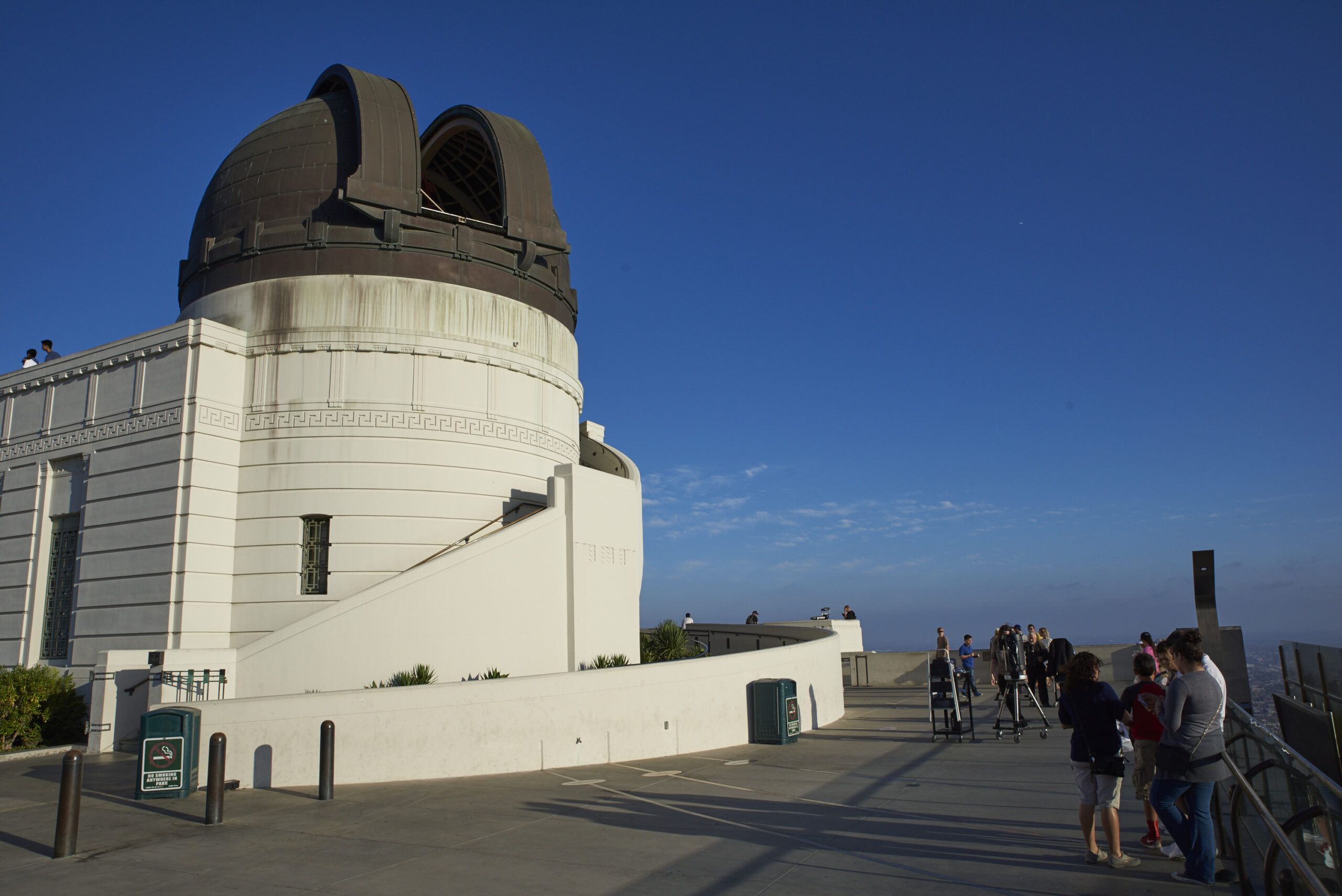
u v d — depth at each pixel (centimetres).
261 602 1892
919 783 1153
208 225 2198
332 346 1988
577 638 1912
